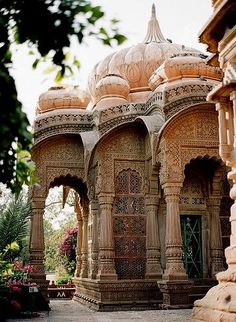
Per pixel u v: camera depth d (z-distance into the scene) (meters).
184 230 11.23
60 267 27.97
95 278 11.68
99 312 9.95
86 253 13.90
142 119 10.77
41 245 11.73
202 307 5.13
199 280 10.70
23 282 9.90
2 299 8.41
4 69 2.18
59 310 10.73
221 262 11.08
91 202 11.90
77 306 11.98
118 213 11.16
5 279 9.23
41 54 2.25
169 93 10.86
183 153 9.85
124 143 11.42
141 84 14.26
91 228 12.61
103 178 11.08
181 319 7.38
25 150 2.40
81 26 2.17
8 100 2.11
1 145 2.13
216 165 11.16
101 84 13.45
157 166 10.43
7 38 2.21
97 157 11.32
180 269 9.31
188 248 11.15
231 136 5.41
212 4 5.84
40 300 10.14
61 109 13.74
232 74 5.30
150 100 11.82
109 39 2.21
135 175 11.39
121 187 11.27
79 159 12.69
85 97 14.14
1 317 8.27
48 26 2.17
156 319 7.49
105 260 10.66
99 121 12.46
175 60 11.71
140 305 10.50
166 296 9.41
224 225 11.45
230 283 4.96
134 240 11.12
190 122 9.98
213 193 11.34
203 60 11.67
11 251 10.26
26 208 10.65
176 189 9.65
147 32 16.78
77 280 13.76
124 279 10.85
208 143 9.98
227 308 4.54
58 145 12.64
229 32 5.45
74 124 13.24
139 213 11.25
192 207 11.33
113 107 12.55
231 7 5.16
